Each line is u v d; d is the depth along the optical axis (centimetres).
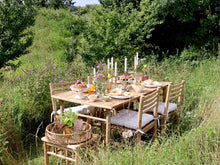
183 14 886
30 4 677
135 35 827
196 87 526
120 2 947
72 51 818
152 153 250
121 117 323
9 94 382
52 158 313
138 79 377
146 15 852
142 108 292
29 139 365
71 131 273
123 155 242
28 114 381
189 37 947
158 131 368
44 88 415
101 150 253
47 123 416
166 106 358
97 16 748
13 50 657
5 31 643
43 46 948
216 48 878
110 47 726
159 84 394
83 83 316
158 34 1001
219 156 245
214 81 544
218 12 912
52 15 1262
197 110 390
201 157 250
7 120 333
